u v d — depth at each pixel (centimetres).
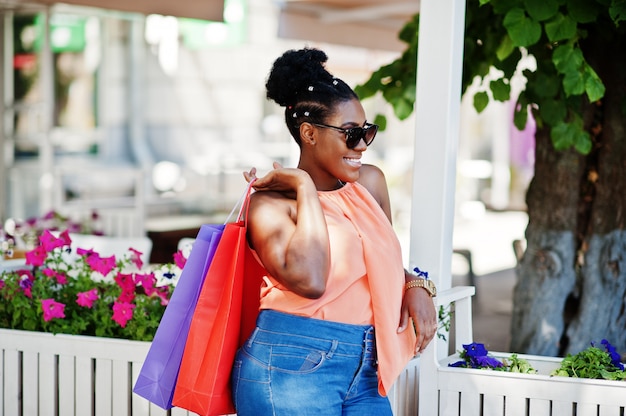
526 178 1919
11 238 693
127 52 1529
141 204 1004
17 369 438
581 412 354
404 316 318
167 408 321
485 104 533
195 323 308
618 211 527
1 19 985
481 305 957
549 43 519
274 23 1688
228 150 1683
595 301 529
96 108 1498
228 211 1428
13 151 1201
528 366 387
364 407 302
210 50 1647
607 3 464
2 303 459
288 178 295
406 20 981
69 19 1448
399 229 1578
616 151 527
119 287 457
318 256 286
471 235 1614
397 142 2141
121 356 417
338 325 296
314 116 306
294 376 292
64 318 454
